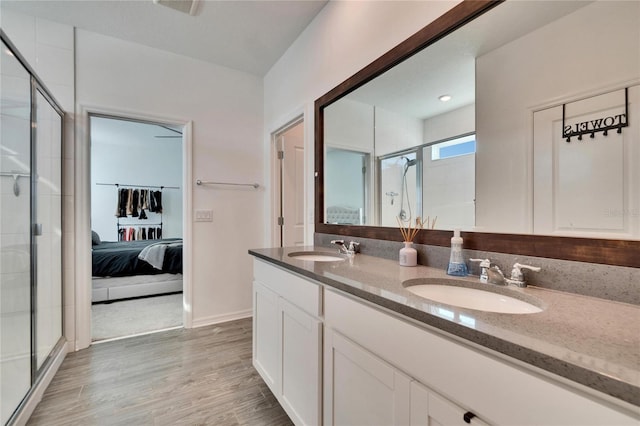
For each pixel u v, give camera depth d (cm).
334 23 201
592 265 84
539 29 98
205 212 288
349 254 169
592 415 45
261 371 175
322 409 118
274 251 186
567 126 91
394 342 83
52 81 223
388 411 85
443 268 127
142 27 233
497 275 100
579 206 88
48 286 205
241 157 308
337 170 201
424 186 140
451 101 127
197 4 206
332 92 200
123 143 576
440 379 69
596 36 85
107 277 353
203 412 157
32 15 217
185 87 278
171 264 385
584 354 48
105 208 567
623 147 79
